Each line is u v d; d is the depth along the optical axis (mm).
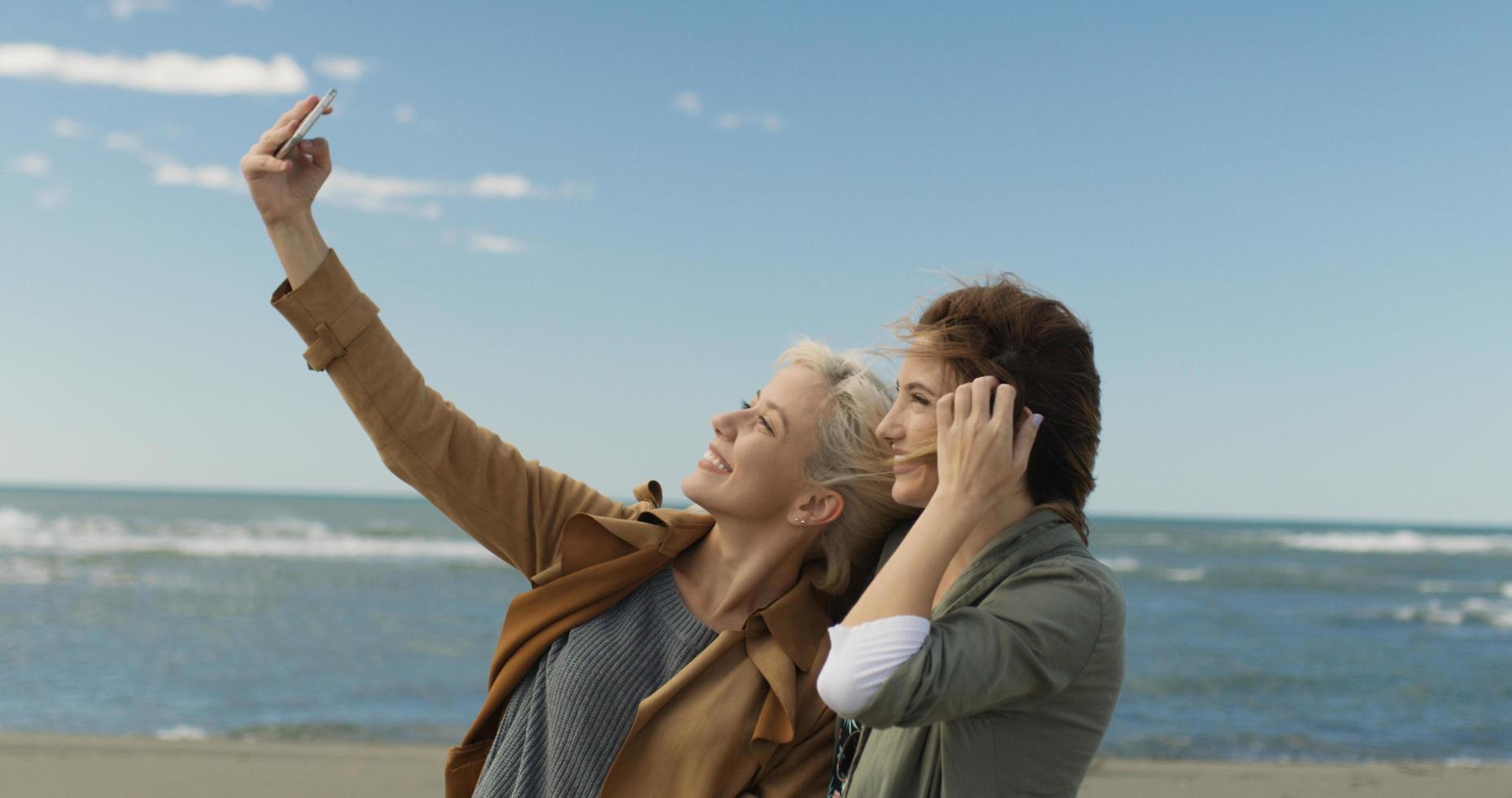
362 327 2092
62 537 37281
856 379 2125
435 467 2154
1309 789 5941
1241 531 91750
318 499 128750
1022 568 1606
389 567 29484
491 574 27969
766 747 1991
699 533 2221
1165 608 24547
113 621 16375
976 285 1757
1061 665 1500
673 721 2012
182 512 66250
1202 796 5742
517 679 2166
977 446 1519
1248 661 15211
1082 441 1665
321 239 2111
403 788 5582
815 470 2094
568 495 2295
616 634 2119
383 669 12391
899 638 1423
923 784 1573
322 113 2074
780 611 2070
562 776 2021
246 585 23375
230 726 8812
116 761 5934
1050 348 1642
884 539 2199
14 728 8445
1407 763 8102
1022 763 1524
